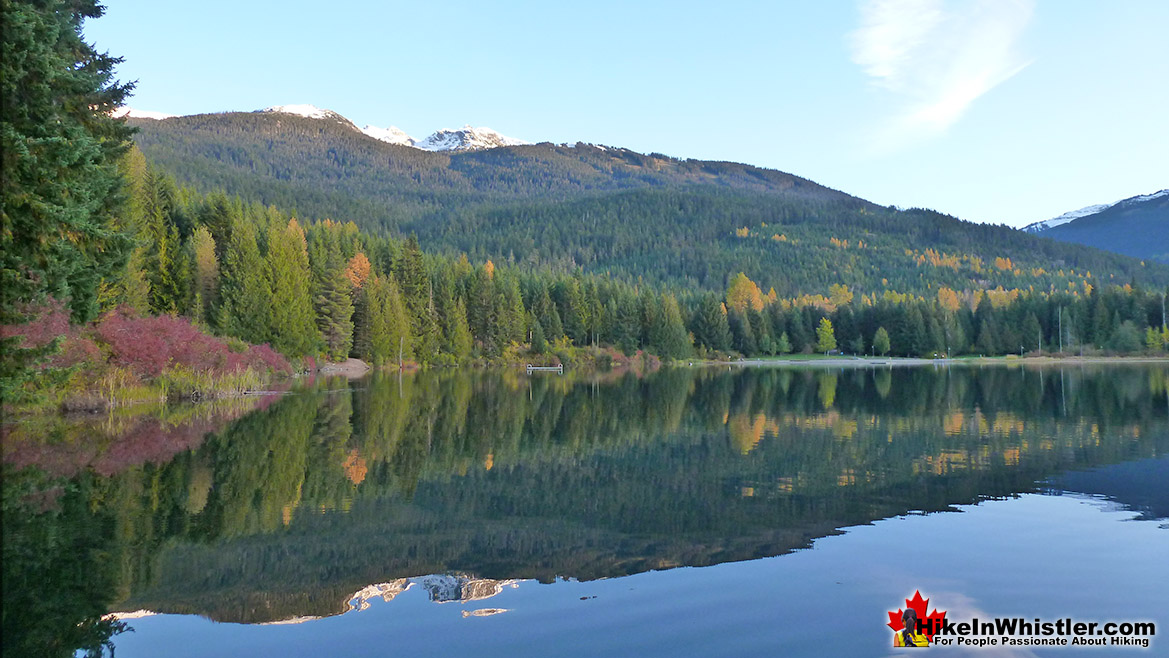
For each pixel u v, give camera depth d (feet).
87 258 66.18
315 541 38.40
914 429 82.84
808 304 523.70
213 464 61.62
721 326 435.53
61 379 65.41
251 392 146.92
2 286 51.65
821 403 122.93
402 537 39.32
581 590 30.73
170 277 212.02
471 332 348.38
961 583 30.99
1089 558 34.01
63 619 27.55
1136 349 362.33
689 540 38.40
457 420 98.27
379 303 284.61
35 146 51.06
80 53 70.74
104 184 74.84
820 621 26.99
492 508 46.19
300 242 273.54
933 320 431.43
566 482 54.80
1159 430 78.69
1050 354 394.32
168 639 25.67
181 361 128.77
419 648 24.72
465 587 31.30
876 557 34.73
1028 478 53.52
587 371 300.20
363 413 106.32
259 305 212.64
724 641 25.21
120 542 37.93
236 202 343.05
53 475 56.18
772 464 61.57
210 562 34.71
